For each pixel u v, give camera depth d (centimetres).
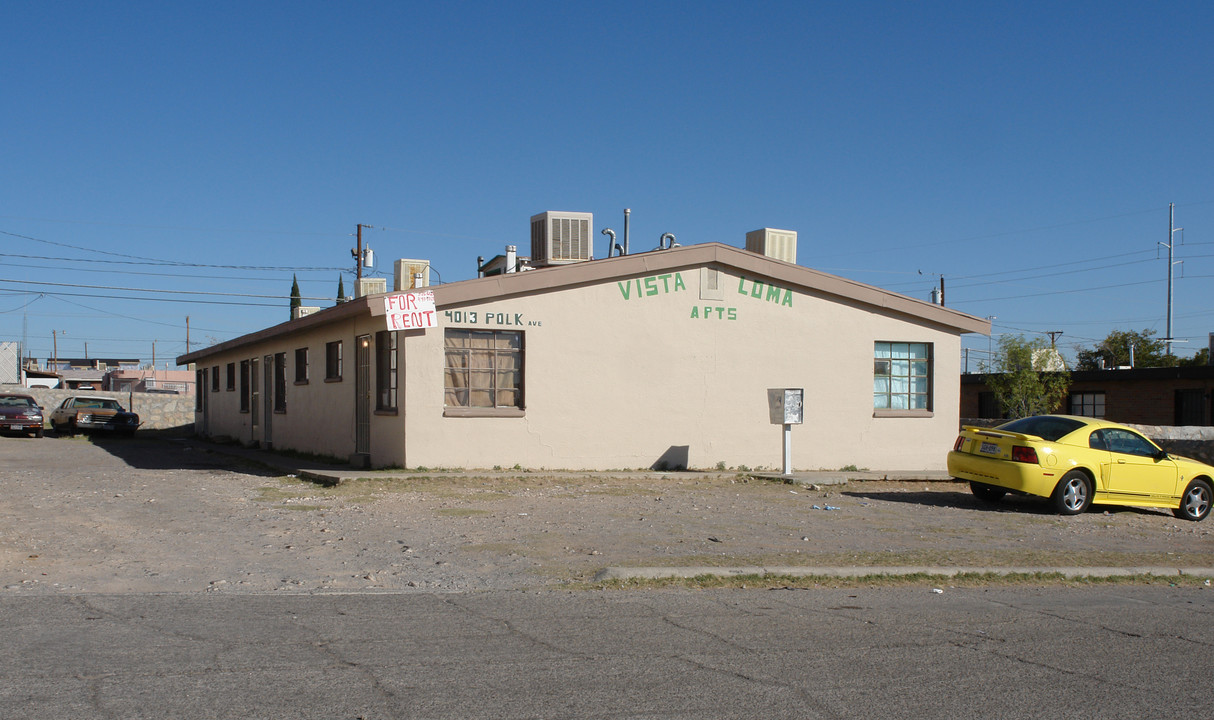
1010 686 561
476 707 495
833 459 1912
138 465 1909
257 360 2541
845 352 1933
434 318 1600
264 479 1612
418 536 1039
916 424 1986
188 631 632
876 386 1975
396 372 1652
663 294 1789
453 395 1642
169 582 795
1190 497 1462
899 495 1569
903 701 527
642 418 1764
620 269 1739
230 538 1009
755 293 1861
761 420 1856
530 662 579
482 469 1642
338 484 1493
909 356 2011
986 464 1420
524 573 859
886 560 947
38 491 1391
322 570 855
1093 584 908
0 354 4816
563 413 1705
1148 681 579
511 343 1686
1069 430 1434
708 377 1817
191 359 3309
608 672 562
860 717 499
